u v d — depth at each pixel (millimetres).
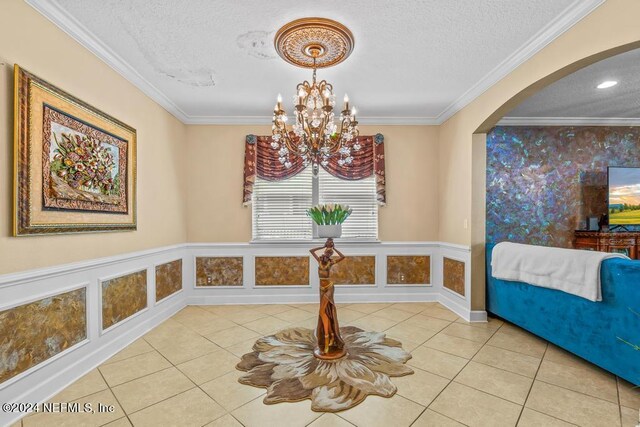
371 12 1929
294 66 2623
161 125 3293
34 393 1765
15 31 1685
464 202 3398
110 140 2424
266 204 3990
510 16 1963
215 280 3881
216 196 3914
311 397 1821
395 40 2230
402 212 4012
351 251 3963
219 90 3102
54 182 1902
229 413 1697
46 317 1864
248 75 2785
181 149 3752
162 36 2186
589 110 3750
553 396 1855
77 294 2104
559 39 2080
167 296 3357
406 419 1639
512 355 2422
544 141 4125
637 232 3885
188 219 3885
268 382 1997
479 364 2266
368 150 3938
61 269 1954
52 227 1884
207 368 2207
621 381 2027
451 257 3674
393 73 2742
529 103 3521
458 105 3445
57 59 1954
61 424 1614
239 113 3773
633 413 1688
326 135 2250
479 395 1864
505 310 3041
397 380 2033
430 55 2443
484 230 3254
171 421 1632
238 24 2057
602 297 2068
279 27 2092
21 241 1720
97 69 2320
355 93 3188
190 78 2836
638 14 1600
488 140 4102
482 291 3252
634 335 1878
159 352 2480
